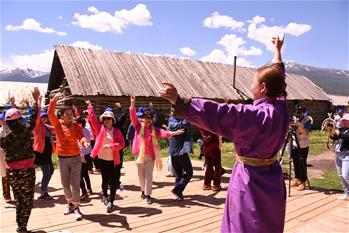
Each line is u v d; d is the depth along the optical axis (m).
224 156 14.23
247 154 2.36
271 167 2.41
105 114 6.06
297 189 8.09
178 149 6.91
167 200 7.11
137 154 6.78
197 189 8.06
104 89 19.19
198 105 2.18
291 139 7.87
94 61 21.48
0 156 6.68
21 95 36.00
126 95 19.44
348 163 6.92
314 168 11.93
